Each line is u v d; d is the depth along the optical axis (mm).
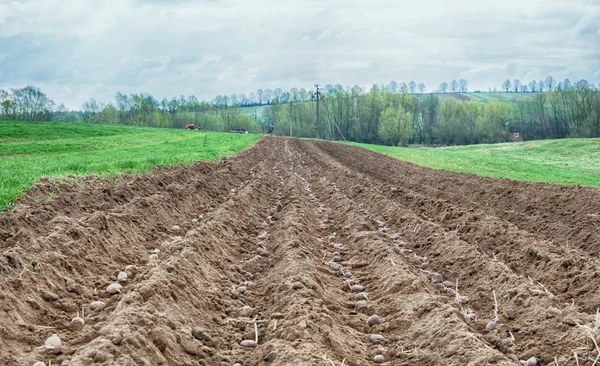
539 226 13188
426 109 133250
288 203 15609
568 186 18719
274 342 5398
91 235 8680
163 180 17000
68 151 39594
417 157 49500
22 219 8977
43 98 118250
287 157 40125
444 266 9211
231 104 170000
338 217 14094
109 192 13172
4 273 6344
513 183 20984
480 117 114625
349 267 9328
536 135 115250
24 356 4887
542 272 8445
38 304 6082
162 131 75188
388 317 6750
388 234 11852
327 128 130625
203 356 5336
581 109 102500
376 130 122938
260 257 9836
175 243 8906
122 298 5988
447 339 5496
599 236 11109
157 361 4801
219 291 7512
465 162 42562
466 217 12680
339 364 4938
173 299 6375
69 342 5324
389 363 5398
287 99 156000
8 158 27438
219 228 10797
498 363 4730
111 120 137250
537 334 5863
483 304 7266
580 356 4984
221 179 19906
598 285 7285
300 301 6453
